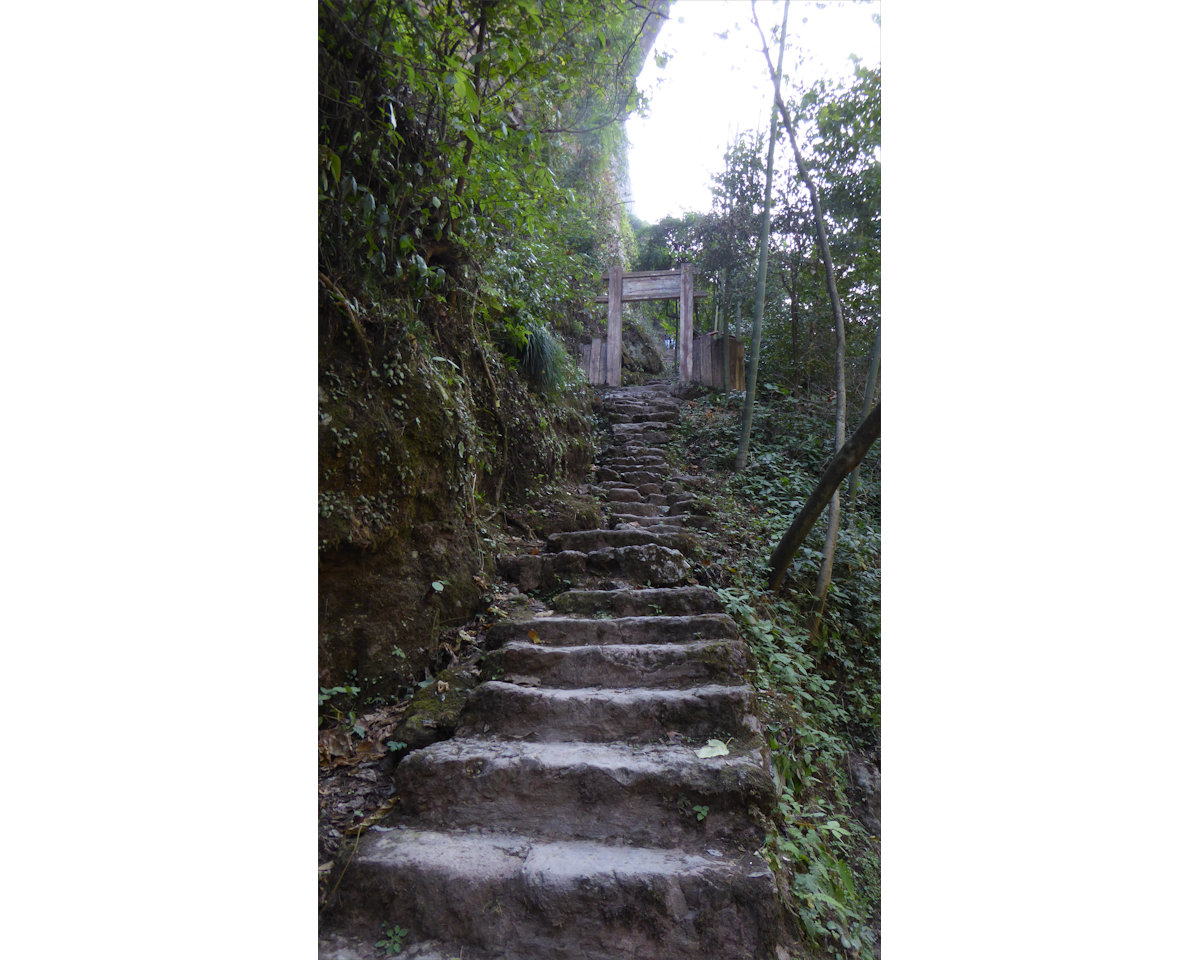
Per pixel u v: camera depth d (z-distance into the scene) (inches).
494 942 71.5
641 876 73.0
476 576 137.2
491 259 173.8
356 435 107.0
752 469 221.6
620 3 160.6
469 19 129.5
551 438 199.0
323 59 107.3
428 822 84.4
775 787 85.7
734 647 109.3
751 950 70.2
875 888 96.8
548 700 98.0
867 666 153.8
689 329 328.8
